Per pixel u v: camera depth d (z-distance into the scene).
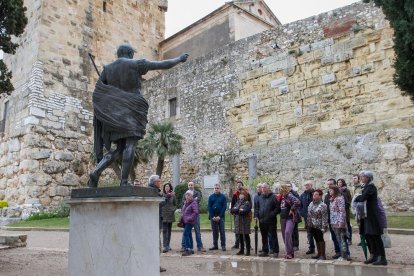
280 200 9.01
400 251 8.57
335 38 16.86
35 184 19.66
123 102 5.20
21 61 22.12
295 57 17.98
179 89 22.59
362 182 7.72
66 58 22.27
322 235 8.36
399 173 14.43
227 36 25.06
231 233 13.12
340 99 16.41
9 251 10.55
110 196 4.55
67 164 21.23
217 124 20.45
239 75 19.95
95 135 5.57
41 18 21.33
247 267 7.65
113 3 26.11
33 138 20.00
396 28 9.90
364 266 7.30
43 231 15.54
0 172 21.58
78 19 23.39
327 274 6.68
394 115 14.92
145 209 4.69
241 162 19.11
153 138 20.31
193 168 20.94
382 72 15.42
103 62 24.45
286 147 17.69
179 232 13.88
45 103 20.81
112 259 4.43
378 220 7.32
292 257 8.51
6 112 22.59
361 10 16.34
